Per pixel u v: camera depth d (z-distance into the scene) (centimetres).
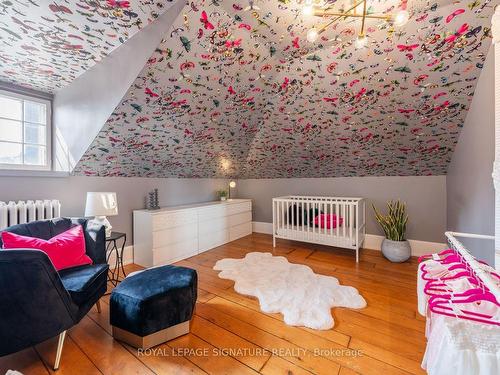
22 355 145
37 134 253
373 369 132
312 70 219
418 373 129
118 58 189
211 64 195
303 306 195
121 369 134
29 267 110
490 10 147
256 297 215
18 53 189
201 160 347
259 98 257
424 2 148
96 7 144
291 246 374
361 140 287
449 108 218
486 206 177
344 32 177
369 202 358
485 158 178
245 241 405
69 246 179
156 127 242
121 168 285
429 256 121
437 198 312
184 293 163
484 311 78
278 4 152
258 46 194
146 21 159
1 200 213
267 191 457
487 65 170
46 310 121
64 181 253
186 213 324
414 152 285
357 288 229
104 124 213
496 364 65
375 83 212
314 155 342
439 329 78
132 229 310
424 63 186
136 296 150
